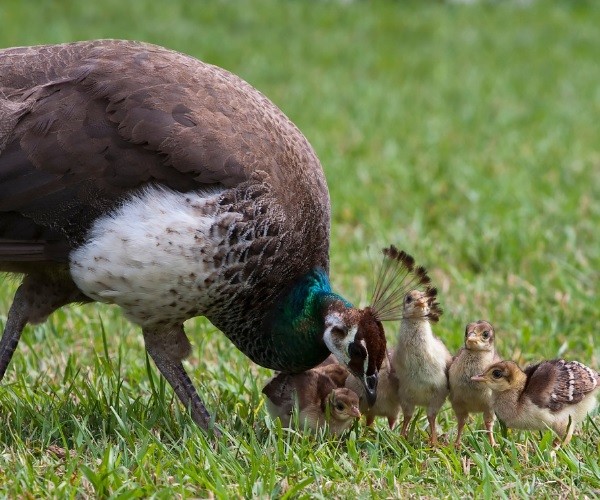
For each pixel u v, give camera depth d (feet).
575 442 32.04
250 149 32.32
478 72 93.91
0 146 32.07
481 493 28.12
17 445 30.50
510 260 49.49
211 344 40.63
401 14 114.32
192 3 110.73
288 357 33.45
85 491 27.84
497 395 31.53
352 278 47.39
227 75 34.71
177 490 27.78
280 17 109.40
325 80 87.76
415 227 53.67
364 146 69.10
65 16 101.50
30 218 31.83
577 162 66.95
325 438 32.22
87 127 31.94
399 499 27.58
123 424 31.14
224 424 33.37
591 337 40.65
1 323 41.81
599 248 51.08
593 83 91.66
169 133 31.71
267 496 27.55
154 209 31.24
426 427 34.09
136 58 33.45
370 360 31.99
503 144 71.31
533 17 117.50
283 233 32.48
